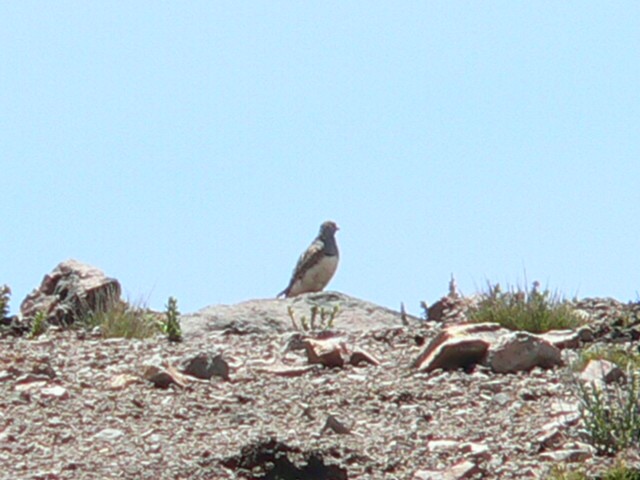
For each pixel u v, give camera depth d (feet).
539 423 44.86
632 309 67.87
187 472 39.27
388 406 48.29
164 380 51.47
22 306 77.00
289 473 39.04
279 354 59.52
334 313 71.15
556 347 55.52
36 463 40.55
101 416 46.62
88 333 68.85
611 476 37.96
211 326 72.18
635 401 42.60
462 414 46.73
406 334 63.41
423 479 38.75
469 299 72.69
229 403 48.88
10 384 51.19
